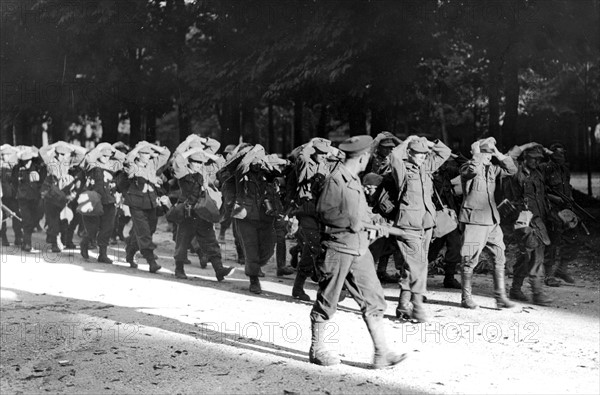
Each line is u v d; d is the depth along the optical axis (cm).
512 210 1032
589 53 1802
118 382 630
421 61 1914
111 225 1386
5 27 2414
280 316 887
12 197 1611
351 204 660
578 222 1125
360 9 1738
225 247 1591
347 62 1761
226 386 614
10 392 611
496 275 925
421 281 844
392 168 837
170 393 600
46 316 891
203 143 1390
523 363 683
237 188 1044
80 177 1533
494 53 1811
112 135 2597
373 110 1959
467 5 1708
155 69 2508
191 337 782
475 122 2675
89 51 2441
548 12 1683
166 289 1076
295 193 1035
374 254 953
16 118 2683
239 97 2150
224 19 2036
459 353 717
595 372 656
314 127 3306
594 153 3666
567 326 834
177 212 1141
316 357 676
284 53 1939
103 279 1168
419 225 842
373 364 665
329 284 668
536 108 2555
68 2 2266
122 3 2288
